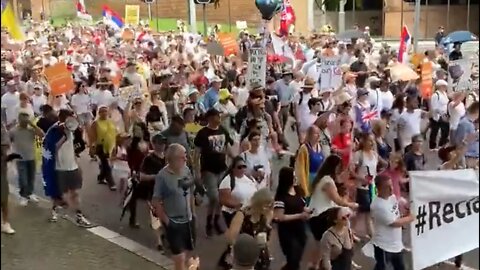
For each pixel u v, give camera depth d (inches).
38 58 724.0
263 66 529.3
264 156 343.9
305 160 323.0
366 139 339.0
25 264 317.1
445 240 258.2
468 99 457.4
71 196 392.2
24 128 383.6
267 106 503.8
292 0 1289.4
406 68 585.9
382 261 280.7
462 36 784.9
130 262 331.9
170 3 1508.4
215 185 364.5
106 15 1400.1
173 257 292.4
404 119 431.2
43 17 1321.4
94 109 520.4
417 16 899.4
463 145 340.2
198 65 757.9
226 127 407.5
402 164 317.7
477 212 259.1
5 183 148.3
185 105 507.5
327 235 274.7
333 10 1352.1
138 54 951.6
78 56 929.5
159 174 286.4
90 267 315.3
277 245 315.3
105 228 379.2
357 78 552.1
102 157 460.1
